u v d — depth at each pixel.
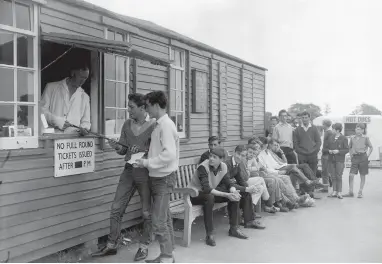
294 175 8.91
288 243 5.58
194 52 8.30
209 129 9.13
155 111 4.57
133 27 6.16
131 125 4.94
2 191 4.00
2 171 4.00
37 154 4.38
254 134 12.10
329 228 6.44
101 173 5.39
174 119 7.71
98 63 5.42
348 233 6.12
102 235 5.40
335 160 9.40
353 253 5.11
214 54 9.31
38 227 4.41
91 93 5.45
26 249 4.27
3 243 4.02
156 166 4.41
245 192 6.42
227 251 5.21
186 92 8.10
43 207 4.47
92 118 5.42
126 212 5.88
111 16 5.61
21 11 4.29
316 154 9.70
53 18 4.70
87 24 5.27
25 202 4.26
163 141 4.45
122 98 6.00
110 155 5.58
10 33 4.19
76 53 5.45
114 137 5.75
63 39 4.41
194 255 5.04
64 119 4.97
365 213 7.60
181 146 7.78
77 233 4.96
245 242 5.63
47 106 5.06
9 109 4.21
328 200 9.07
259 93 12.55
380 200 9.05
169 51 7.39
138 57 5.44
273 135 10.12
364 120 17.77
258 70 12.38
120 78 5.95
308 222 6.86
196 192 5.41
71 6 4.96
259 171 7.81
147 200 4.75
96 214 5.29
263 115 12.89
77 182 4.98
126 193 4.91
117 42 4.45
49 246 4.56
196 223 6.73
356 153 9.47
